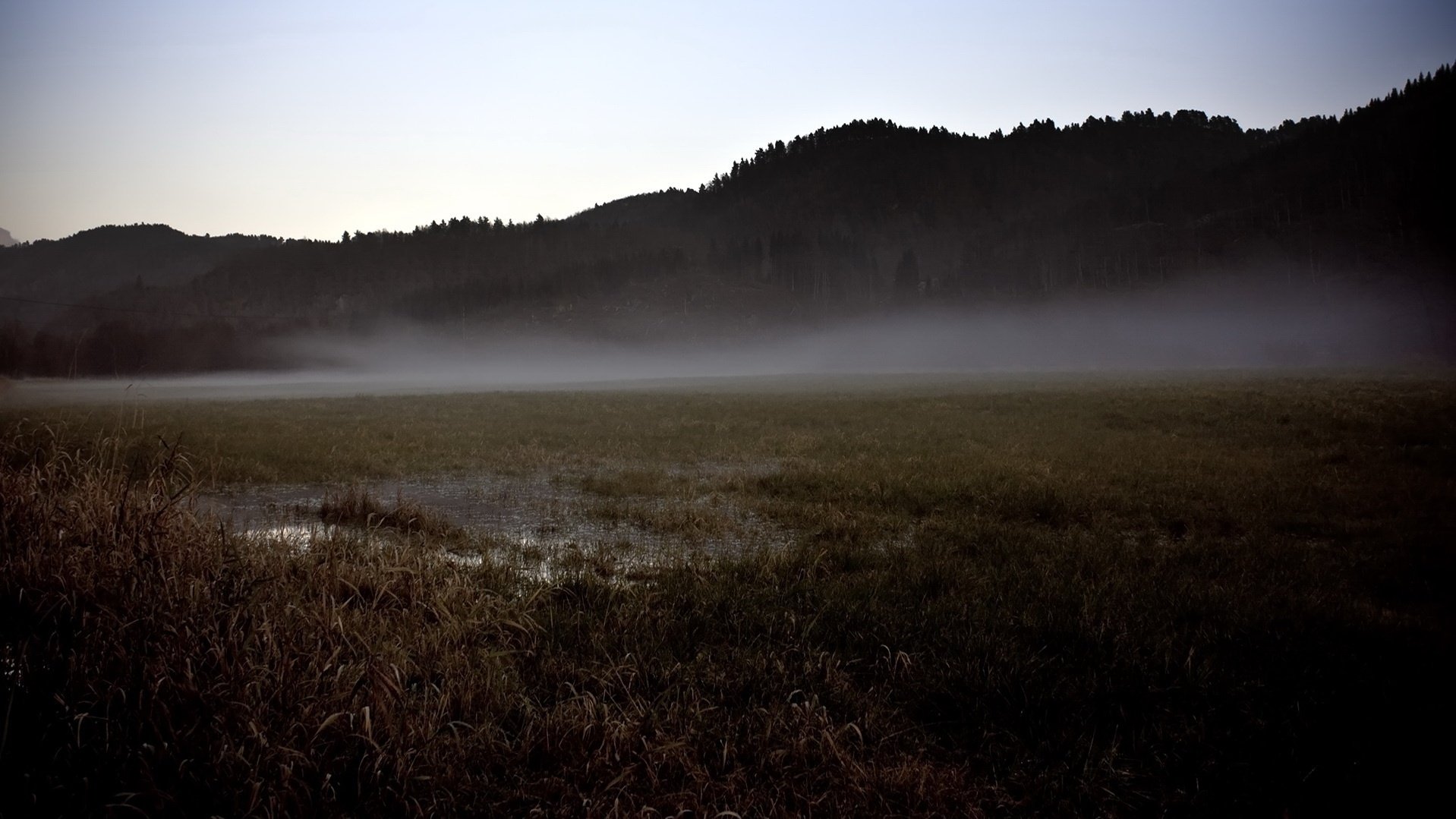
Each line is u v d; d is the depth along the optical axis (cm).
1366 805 277
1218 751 310
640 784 273
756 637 421
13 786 253
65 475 531
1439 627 464
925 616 458
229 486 1034
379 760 264
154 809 244
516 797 266
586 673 358
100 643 329
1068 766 297
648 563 638
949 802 276
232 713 285
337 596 436
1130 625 447
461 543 693
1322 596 517
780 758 291
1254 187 18950
